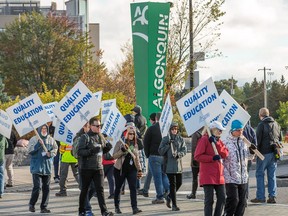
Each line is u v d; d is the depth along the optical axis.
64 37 66.81
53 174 25.36
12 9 106.69
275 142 16.67
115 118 16.34
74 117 15.23
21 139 33.34
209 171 12.62
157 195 17.11
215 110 13.52
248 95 164.38
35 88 66.12
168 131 15.66
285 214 14.92
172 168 15.61
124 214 15.40
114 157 15.39
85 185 14.31
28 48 66.25
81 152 14.12
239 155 12.79
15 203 18.05
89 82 59.38
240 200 12.97
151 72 26.80
